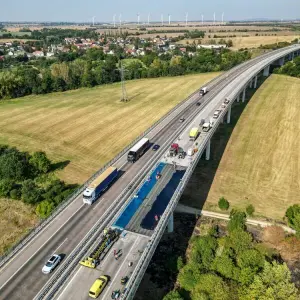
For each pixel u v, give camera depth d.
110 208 65.25
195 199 79.69
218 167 93.44
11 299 45.84
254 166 93.31
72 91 190.25
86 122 128.25
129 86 189.88
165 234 68.62
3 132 119.62
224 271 53.22
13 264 51.91
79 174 90.69
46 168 89.88
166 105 146.88
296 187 83.06
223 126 121.94
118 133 116.62
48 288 46.38
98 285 44.81
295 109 138.50
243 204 77.25
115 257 51.12
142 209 62.59
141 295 54.59
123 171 79.31
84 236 57.75
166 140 94.06
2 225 70.88
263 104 146.12
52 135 116.00
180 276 56.34
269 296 47.81
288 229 68.81
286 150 102.06
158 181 71.88
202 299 47.56
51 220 61.97
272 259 58.91
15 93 179.62
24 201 77.44
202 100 128.38
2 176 87.38
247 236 59.91
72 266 49.75
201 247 59.50
